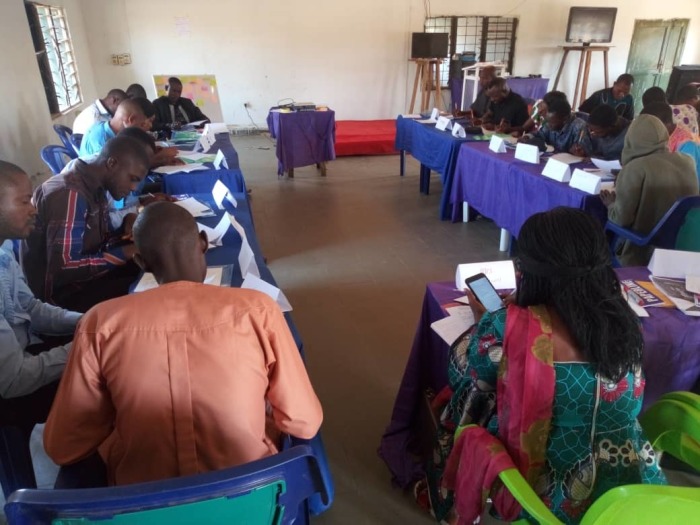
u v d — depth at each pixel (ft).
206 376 2.79
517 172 10.05
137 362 2.75
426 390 5.32
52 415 2.90
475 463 3.31
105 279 6.11
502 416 3.27
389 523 4.94
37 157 13.76
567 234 3.03
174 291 2.89
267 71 24.98
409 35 25.63
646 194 7.43
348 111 26.50
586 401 3.09
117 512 2.20
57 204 5.70
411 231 12.97
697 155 8.94
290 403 3.10
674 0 27.30
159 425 2.84
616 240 8.52
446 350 4.92
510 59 27.04
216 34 23.90
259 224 13.50
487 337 3.42
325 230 13.07
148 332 2.76
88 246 6.14
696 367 4.82
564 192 8.63
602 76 28.19
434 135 14.23
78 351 2.78
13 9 13.20
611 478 3.17
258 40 24.38
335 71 25.63
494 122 15.42
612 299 3.06
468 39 26.30
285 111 17.33
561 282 3.05
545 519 2.78
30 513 2.18
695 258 5.43
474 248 11.85
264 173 18.72
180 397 2.79
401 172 18.38
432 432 4.76
